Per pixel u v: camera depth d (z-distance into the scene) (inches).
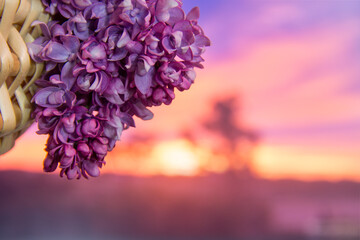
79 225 405.4
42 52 14.1
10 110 14.3
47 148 14.6
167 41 13.9
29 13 14.5
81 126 14.2
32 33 14.8
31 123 16.5
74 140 14.3
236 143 339.3
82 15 14.3
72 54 14.2
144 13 13.8
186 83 14.4
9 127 14.4
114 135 14.8
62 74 14.3
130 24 13.8
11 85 14.5
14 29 14.4
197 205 370.6
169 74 14.0
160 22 13.7
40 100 14.3
